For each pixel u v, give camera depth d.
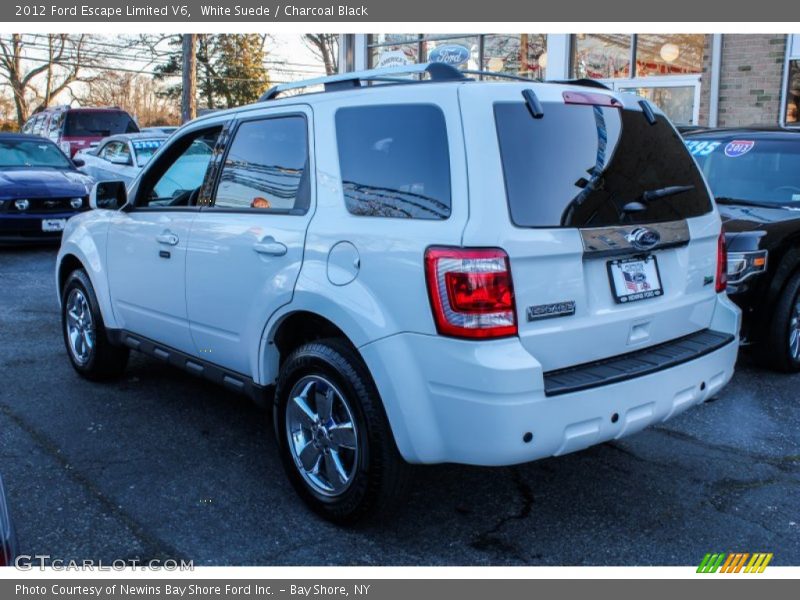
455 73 3.53
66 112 20.95
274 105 4.17
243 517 3.79
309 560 3.44
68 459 4.41
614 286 3.50
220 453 4.52
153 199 4.98
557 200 3.30
